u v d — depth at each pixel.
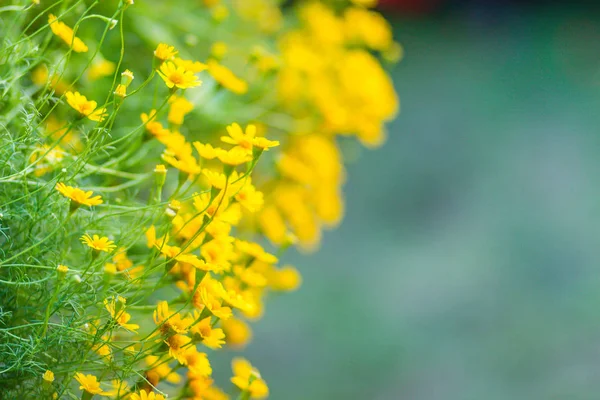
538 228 3.08
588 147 3.64
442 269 2.84
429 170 3.45
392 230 3.08
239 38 1.25
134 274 0.98
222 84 1.07
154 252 0.94
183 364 0.95
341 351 2.42
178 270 0.96
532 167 3.48
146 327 1.04
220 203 0.93
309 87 1.23
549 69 4.39
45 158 0.96
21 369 0.93
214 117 1.14
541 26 4.91
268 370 2.29
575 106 4.02
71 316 0.95
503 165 3.49
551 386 2.34
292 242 1.06
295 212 1.19
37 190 0.94
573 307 2.68
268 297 1.16
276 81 1.21
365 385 2.33
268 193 1.19
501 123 3.86
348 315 2.57
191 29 1.20
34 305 0.95
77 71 1.10
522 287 2.77
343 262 2.83
